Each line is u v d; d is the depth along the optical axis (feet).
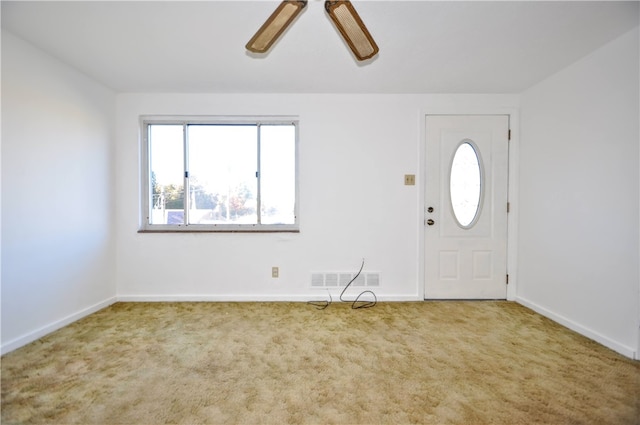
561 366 5.72
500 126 9.37
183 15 5.52
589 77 6.86
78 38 6.28
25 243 6.51
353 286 9.54
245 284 9.50
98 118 8.52
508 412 4.54
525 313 8.42
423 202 9.48
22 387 5.04
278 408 4.62
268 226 9.73
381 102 9.44
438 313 8.46
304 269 9.53
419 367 5.71
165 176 9.61
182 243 9.41
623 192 6.15
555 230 7.84
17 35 6.18
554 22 5.68
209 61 7.30
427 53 6.88
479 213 9.46
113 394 4.90
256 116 9.43
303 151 9.45
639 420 4.38
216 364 5.79
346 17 4.26
